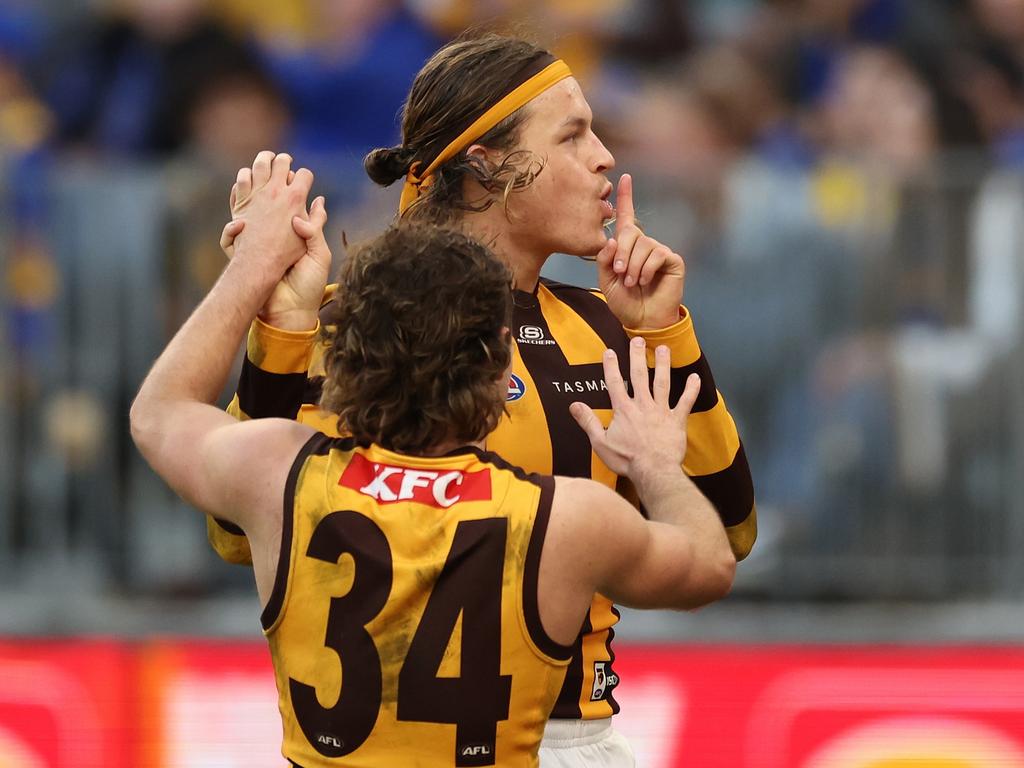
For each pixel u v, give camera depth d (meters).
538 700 7.88
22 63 22.84
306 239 8.82
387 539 7.74
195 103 21.77
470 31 10.48
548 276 16.06
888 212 17.12
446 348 7.84
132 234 16.91
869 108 23.19
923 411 17.17
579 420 8.58
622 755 9.66
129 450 17.02
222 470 8.10
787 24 24.31
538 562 7.71
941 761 16.69
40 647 16.62
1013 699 16.73
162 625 16.80
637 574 7.93
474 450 8.02
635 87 23.50
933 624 17.03
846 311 17.16
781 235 17.11
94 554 17.02
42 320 16.84
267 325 8.74
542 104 9.21
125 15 22.41
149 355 16.94
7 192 16.72
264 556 8.00
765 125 23.06
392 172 9.59
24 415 16.88
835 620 17.11
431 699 7.65
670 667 16.80
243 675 16.64
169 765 16.48
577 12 24.31
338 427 8.13
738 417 17.19
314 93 22.62
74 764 16.47
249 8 23.19
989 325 17.08
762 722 16.75
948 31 24.02
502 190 9.17
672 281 9.23
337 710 7.73
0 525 16.91
